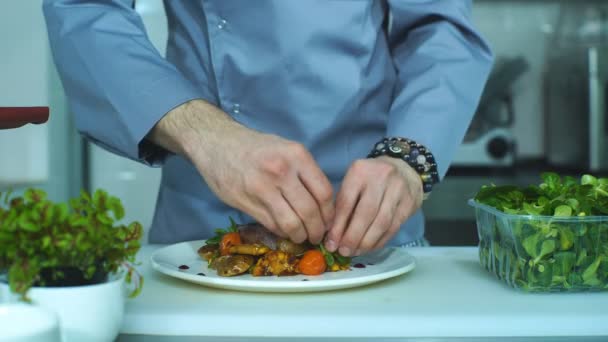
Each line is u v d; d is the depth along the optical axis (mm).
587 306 720
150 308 687
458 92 991
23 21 1939
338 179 1102
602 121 2455
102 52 880
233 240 876
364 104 1099
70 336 528
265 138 778
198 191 1112
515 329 673
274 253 824
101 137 908
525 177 2398
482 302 731
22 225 508
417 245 1171
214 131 807
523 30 2582
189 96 853
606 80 2451
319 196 764
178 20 1109
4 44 1942
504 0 2566
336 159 1094
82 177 2154
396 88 1092
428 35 1057
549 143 2592
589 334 679
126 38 893
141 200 2160
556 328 676
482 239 867
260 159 756
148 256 974
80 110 913
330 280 742
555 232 745
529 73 2582
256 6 1024
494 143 2453
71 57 899
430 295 759
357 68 1058
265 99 1062
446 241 2346
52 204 519
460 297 751
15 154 1966
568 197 796
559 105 2564
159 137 867
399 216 833
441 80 989
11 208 526
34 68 1955
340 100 1058
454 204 2350
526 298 753
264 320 662
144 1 2047
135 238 573
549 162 2596
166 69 877
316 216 780
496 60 2584
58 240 513
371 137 1117
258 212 791
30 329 459
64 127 2109
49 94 1980
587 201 763
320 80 1047
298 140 1072
